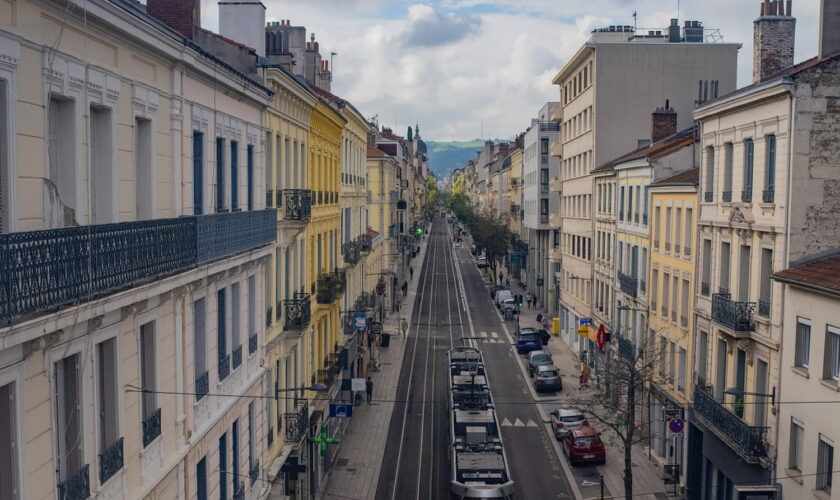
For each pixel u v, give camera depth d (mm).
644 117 52594
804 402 21203
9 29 9164
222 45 21766
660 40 56594
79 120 11023
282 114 24750
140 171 13703
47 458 10109
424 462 34500
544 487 31391
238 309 19469
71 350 10680
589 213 53531
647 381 35188
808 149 22594
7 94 9180
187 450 15180
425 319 71312
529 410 42438
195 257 14719
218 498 17734
